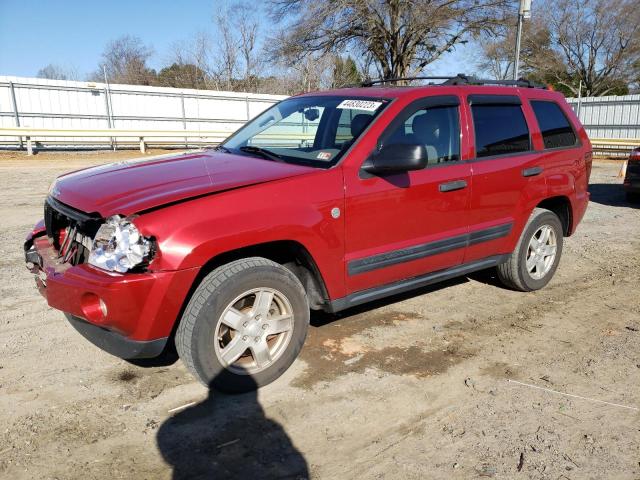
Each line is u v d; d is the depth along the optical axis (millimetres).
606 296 5336
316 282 3756
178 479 2658
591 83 44312
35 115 20250
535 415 3246
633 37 41188
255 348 3400
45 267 3379
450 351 4066
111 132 19453
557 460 2844
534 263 5301
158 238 2951
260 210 3256
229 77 40656
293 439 2986
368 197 3723
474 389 3535
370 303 4984
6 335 4117
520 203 4871
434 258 4270
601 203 11078
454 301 5098
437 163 4227
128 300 2912
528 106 5074
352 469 2756
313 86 38781
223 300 3182
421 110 4156
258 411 3234
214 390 3434
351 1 27328
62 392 3369
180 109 23469
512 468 2773
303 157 3896
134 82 44844
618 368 3852
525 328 4523
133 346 3074
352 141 3822
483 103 4629
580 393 3508
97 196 3277
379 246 3877
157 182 3377
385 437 3016
